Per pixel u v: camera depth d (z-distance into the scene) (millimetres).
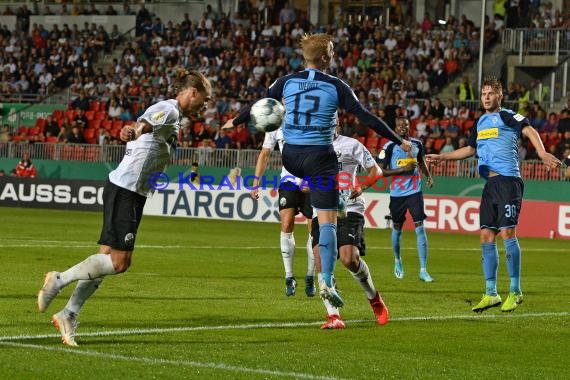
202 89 13133
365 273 15250
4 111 66250
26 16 75812
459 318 16906
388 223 47375
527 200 45281
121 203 12789
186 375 11141
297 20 68375
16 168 56312
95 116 62125
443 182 48438
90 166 55719
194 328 14703
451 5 67500
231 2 71938
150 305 17203
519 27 61438
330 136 14469
